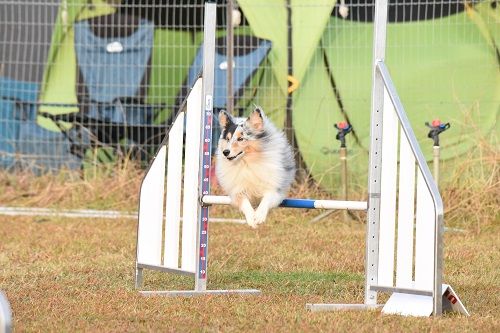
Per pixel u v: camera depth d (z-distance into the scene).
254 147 8.44
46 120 17.44
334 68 16.67
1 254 11.30
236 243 12.25
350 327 7.01
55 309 7.76
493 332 6.87
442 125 13.75
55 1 17.44
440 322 7.15
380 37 8.07
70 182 16.72
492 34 16.27
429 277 7.42
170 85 17.38
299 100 16.69
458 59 16.36
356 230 13.80
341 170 15.18
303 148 16.59
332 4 16.64
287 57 16.72
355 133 16.56
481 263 10.78
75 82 17.47
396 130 7.86
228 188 8.56
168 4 17.34
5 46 17.50
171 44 17.39
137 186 16.23
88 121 17.44
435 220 7.28
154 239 9.16
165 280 9.74
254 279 9.73
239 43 16.92
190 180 8.94
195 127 8.92
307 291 9.01
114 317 7.46
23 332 6.86
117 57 17.44
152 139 17.36
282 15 16.77
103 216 14.98
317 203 8.36
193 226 8.88
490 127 16.09
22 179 16.81
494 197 14.58
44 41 17.48
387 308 7.80
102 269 10.26
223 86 16.97
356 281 9.59
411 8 16.34
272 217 14.69
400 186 7.73
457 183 14.95
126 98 17.42
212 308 7.82
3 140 17.41
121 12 17.45
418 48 16.47
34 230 13.48
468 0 16.31
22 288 8.88
